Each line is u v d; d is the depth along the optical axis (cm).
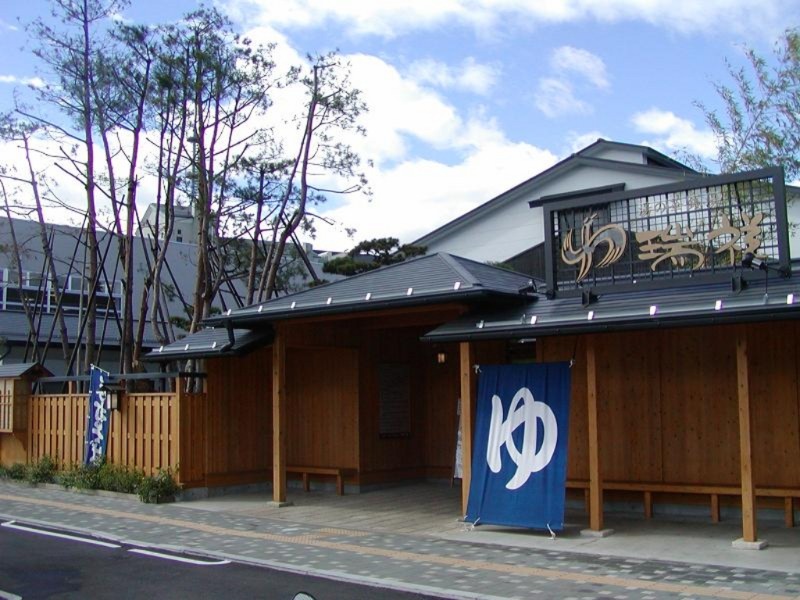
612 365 1213
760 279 975
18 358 2716
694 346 1152
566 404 1034
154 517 1244
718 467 1121
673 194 1064
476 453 1099
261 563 912
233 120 2055
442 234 2584
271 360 1609
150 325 2970
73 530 1143
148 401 1498
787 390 1076
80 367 2400
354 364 1534
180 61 1952
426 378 1650
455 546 984
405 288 1186
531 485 1043
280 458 1362
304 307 1256
